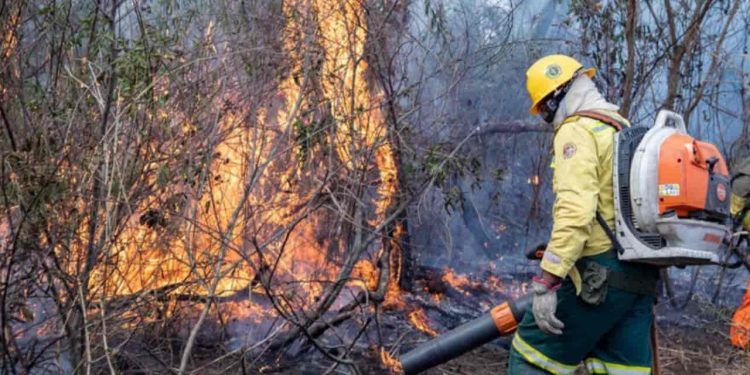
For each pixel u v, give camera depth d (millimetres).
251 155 4547
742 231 4949
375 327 4930
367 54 4645
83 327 3295
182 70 4043
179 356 4051
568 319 3248
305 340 4512
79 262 3523
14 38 4027
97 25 4227
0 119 3830
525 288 6000
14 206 3455
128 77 3705
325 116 4484
